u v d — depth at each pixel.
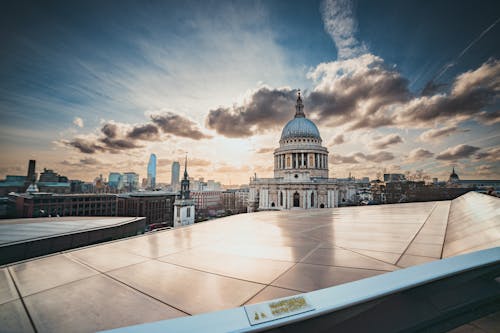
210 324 2.99
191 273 6.63
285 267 6.96
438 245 8.79
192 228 14.71
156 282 6.03
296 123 118.94
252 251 8.87
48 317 4.51
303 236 11.71
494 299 3.82
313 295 3.60
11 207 117.38
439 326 3.27
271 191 103.69
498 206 11.82
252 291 5.38
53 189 181.50
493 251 4.82
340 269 6.65
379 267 6.70
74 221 27.83
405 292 3.73
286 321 3.06
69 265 7.40
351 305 3.38
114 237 23.59
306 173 104.06
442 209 23.03
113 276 6.48
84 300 5.14
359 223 15.90
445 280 4.02
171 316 4.44
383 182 141.12
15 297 5.32
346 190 119.19
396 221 16.09
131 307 4.81
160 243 10.34
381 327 3.16
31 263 7.60
